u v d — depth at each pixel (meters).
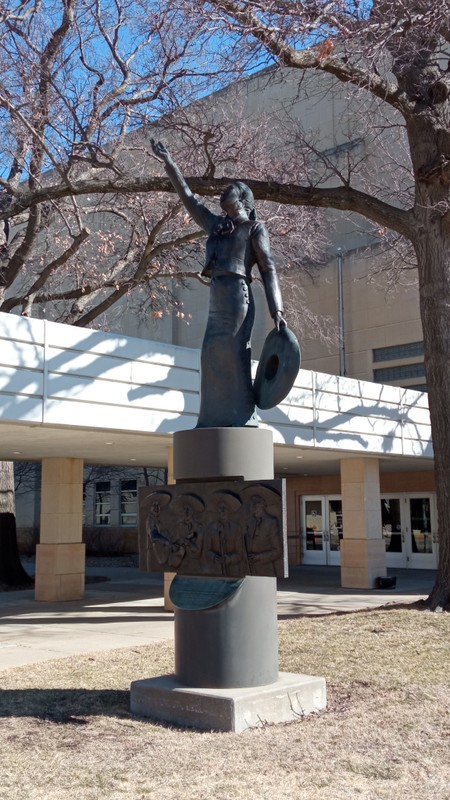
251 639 6.96
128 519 40.69
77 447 16.70
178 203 19.03
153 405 13.82
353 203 15.44
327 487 29.28
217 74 15.38
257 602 7.04
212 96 22.02
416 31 13.27
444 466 14.00
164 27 16.30
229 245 7.67
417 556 27.70
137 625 14.13
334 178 27.20
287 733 6.39
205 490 7.05
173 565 7.18
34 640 12.33
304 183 21.31
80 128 17.02
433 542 27.30
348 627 11.39
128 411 13.46
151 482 38.94
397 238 21.09
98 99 18.16
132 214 22.89
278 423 16.36
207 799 4.88
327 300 32.75
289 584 21.58
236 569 6.72
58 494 19.00
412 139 15.26
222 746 6.03
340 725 6.61
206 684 6.89
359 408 18.69
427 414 21.16
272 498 6.55
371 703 7.38
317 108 30.50
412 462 22.58
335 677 8.42
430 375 14.57
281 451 18.28
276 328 7.34
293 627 11.59
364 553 20.16
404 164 23.86
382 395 19.52
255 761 5.66
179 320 38.00
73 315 21.78
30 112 17.67
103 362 13.09
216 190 15.68
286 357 7.00
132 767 5.55
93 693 7.94
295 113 31.09
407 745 6.07
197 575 7.14
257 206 21.06
